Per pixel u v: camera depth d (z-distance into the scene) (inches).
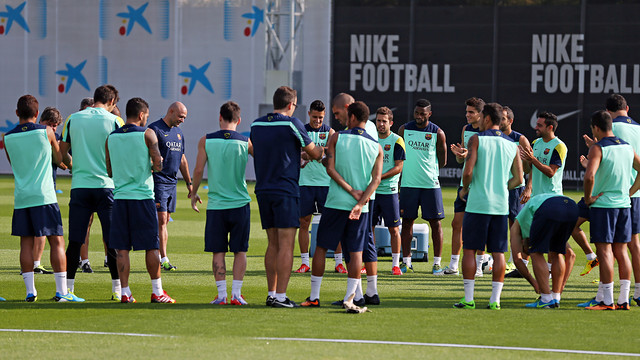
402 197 1088.2
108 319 695.1
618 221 796.0
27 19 3368.6
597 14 3016.7
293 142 774.5
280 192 768.3
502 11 3080.7
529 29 3068.4
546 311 770.2
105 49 3356.3
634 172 845.2
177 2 3314.5
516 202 1071.6
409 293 890.7
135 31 3336.6
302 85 3240.7
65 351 566.9
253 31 3272.6
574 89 3046.3
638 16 2989.7
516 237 836.6
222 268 792.9
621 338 638.5
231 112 797.2
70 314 721.6
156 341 602.5
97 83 3356.3
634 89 3002.0
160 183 1068.5
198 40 3309.5
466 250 781.3
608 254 792.9
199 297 847.1
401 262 1203.2
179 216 1909.4
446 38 3120.1
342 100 858.8
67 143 841.5
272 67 3284.9
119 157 788.6
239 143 787.4
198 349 575.8
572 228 783.7
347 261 765.3
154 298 799.1
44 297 828.6
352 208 754.8
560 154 983.0
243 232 793.6
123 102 3356.3
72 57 3366.1
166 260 1075.3
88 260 1072.2
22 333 630.5
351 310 739.4
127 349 574.2
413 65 3144.7
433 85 3134.8
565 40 3043.8
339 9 3198.8
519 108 3085.6
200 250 1304.1
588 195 787.4
